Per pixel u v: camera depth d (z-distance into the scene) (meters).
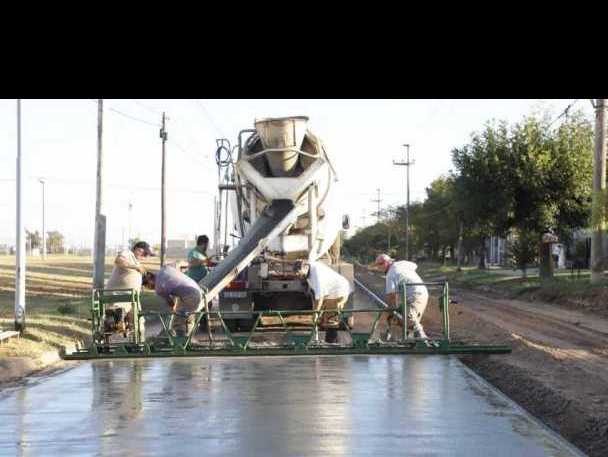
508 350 14.99
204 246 18.53
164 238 43.41
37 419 9.27
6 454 7.65
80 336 18.20
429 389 11.05
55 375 12.76
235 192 19.58
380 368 13.07
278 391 10.95
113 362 14.23
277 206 18.14
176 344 14.73
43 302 29.17
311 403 10.08
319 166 18.08
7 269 58.53
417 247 84.56
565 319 23.89
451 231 62.28
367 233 109.19
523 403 10.99
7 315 21.97
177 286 15.30
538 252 41.09
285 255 18.45
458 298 35.06
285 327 16.19
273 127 17.48
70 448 7.86
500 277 48.12
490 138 38.59
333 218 19.23
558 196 38.28
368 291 34.12
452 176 41.19
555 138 38.47
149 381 11.95
